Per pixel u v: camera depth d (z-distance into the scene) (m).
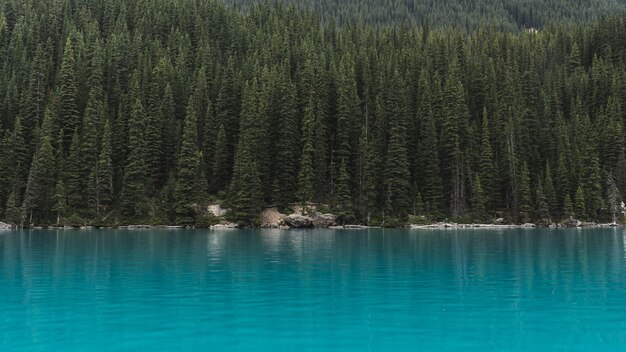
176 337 18.14
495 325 19.78
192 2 158.88
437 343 17.50
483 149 108.06
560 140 113.94
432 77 134.12
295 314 21.52
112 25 143.38
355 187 106.38
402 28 175.25
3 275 32.09
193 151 100.75
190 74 129.88
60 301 23.97
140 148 100.88
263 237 69.38
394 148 103.25
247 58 135.12
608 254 45.44
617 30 165.62
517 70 141.75
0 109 108.25
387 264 38.06
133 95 110.38
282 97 109.25
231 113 113.75
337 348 16.95
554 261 40.09
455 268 35.81
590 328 19.33
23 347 16.98
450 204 107.50
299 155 106.50
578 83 142.62
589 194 107.44
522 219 104.94
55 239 64.56
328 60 137.00
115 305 23.16
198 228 95.19
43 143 97.00
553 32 193.62
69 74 108.62
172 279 30.56
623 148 114.88
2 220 93.38
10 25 141.50
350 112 111.69
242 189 96.75
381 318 20.84
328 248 51.56
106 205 99.56
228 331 18.91
